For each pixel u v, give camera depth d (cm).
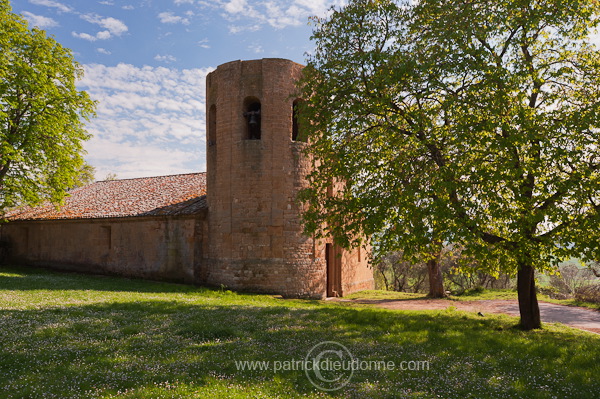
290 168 2077
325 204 1423
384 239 1277
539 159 1076
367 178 1349
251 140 2069
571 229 1071
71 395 639
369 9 1364
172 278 2258
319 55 1459
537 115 1103
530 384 733
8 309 1261
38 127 2495
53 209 3177
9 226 3328
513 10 1215
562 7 1120
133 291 1908
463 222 1073
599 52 1252
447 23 1205
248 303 1662
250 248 2044
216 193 2161
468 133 1084
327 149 1488
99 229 2664
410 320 1302
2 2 2361
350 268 2650
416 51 1252
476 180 1099
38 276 2423
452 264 3825
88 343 923
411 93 1258
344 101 1366
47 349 866
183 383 692
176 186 2869
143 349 891
